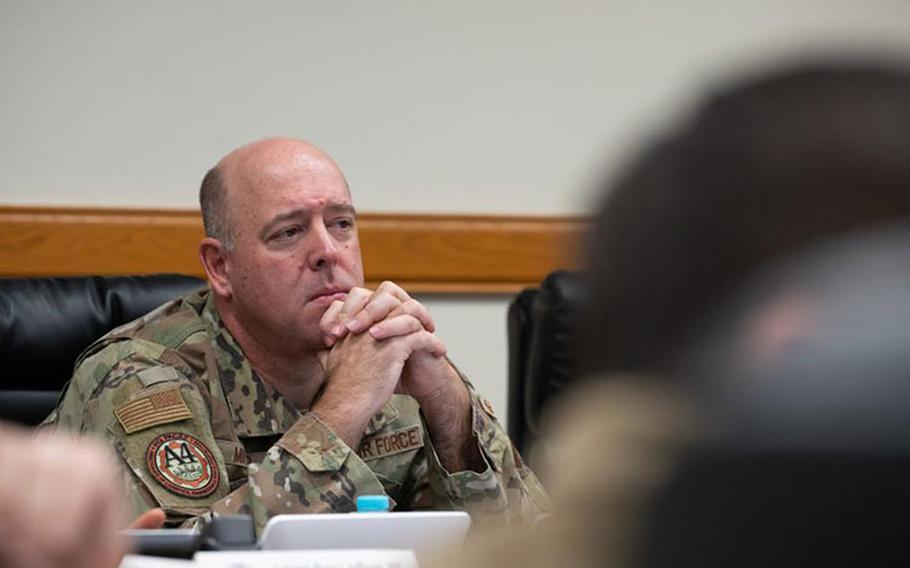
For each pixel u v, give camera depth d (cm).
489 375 904
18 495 133
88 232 827
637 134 111
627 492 109
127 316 584
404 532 305
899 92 104
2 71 821
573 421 113
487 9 902
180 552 275
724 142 106
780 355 104
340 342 495
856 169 103
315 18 871
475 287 897
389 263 880
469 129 898
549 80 912
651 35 928
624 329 108
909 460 101
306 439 455
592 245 109
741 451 104
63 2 830
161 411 492
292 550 292
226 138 855
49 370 571
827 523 103
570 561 113
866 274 103
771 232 104
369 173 881
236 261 532
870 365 102
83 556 133
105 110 836
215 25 853
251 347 537
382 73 884
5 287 575
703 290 106
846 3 966
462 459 496
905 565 103
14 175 822
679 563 107
